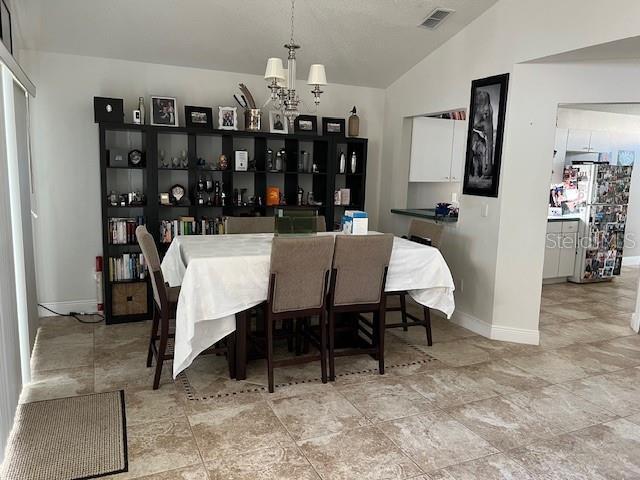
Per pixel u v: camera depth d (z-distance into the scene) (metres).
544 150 3.95
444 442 2.58
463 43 4.45
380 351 3.44
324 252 3.06
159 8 3.87
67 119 4.40
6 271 2.50
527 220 4.05
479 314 4.39
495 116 4.09
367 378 3.38
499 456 2.47
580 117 6.76
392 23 4.30
